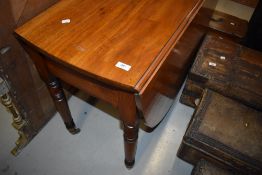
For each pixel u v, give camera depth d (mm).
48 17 825
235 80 1183
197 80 1241
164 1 910
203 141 1004
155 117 991
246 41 1528
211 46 1312
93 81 754
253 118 1084
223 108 1107
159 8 878
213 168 1006
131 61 699
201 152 1051
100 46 735
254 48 1537
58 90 1002
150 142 1274
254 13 1419
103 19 824
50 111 1301
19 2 797
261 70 1226
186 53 1104
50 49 724
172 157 1227
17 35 772
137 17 836
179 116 1397
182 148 1104
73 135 1281
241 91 1166
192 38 1069
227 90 1202
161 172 1174
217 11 1678
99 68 680
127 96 712
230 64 1242
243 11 1704
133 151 994
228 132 1031
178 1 912
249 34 1489
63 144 1243
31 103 1113
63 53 715
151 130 1320
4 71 879
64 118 1158
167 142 1281
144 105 745
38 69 915
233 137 1017
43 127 1299
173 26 811
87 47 731
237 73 1209
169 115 1398
